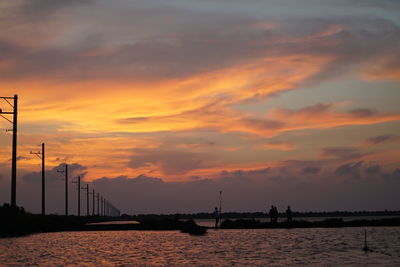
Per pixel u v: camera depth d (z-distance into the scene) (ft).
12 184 242.78
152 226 266.77
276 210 256.32
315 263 100.99
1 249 134.41
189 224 262.06
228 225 250.98
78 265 100.48
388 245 137.59
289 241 154.20
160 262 105.29
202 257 113.70
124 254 121.29
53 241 165.78
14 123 244.83
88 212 568.82
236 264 100.89
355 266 96.07
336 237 169.07
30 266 98.84
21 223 232.12
